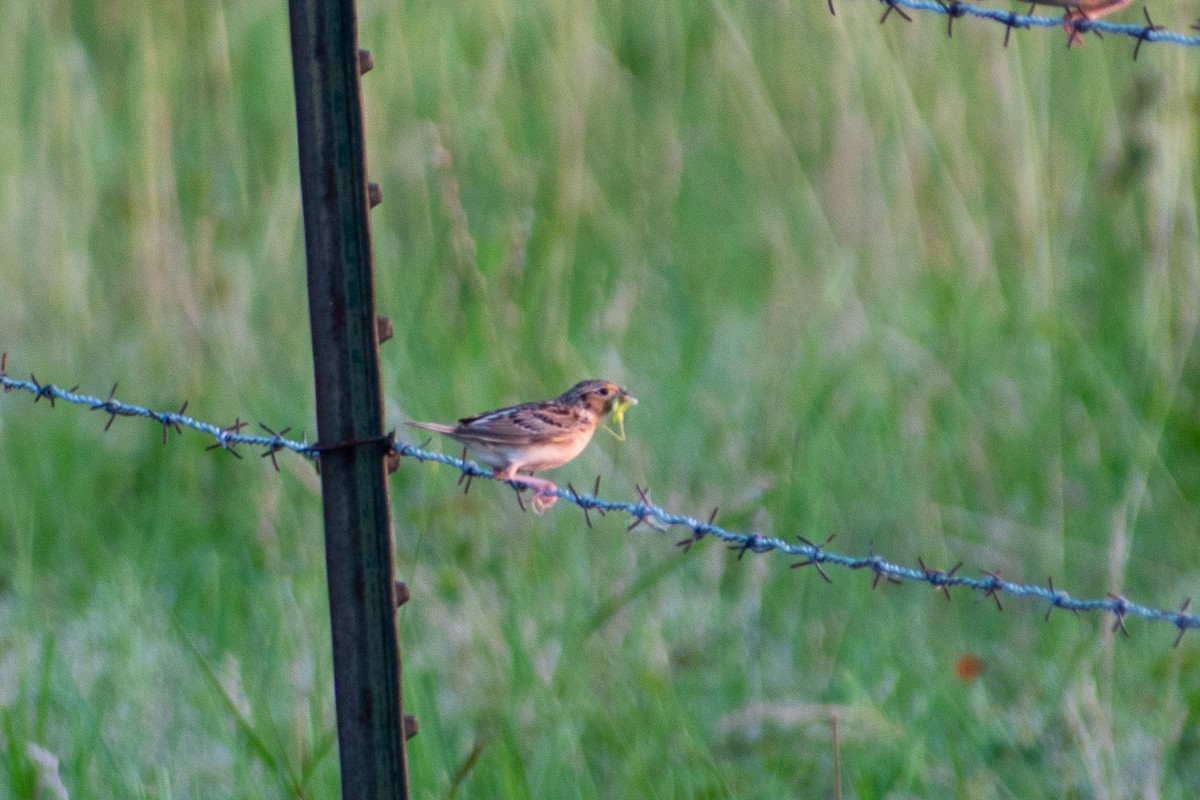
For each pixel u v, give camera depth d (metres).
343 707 5.93
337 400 5.78
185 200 14.09
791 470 10.46
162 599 9.60
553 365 11.57
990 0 12.80
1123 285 12.01
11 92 13.98
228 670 8.25
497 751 7.89
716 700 8.91
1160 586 9.95
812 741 8.39
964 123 12.96
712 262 14.24
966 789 7.64
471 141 13.80
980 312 12.14
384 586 5.88
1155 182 11.52
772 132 13.94
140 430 12.08
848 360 11.82
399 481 11.16
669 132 14.68
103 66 15.49
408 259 12.69
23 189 13.81
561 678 8.41
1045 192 12.18
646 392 11.84
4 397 12.67
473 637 8.82
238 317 12.30
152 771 7.97
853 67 13.08
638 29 16.17
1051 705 8.57
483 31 14.72
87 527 10.77
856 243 13.07
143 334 13.04
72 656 9.03
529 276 12.89
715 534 6.69
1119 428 10.93
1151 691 8.65
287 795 7.46
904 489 10.52
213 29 14.24
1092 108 12.65
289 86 13.79
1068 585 10.04
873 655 9.14
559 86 13.80
